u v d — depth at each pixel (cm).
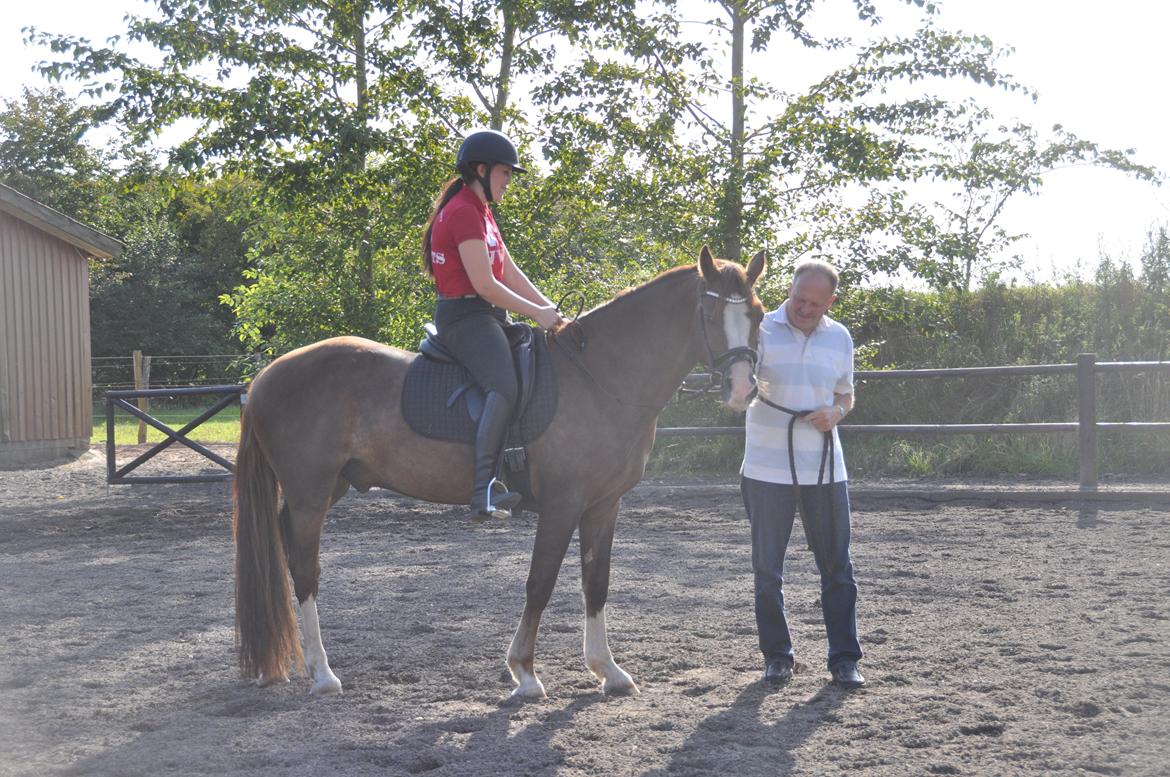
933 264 1295
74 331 1602
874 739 371
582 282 1397
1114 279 1350
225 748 374
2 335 1492
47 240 1561
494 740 379
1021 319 1373
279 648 441
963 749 358
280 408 462
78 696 444
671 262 1339
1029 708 399
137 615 600
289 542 470
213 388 1174
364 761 360
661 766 349
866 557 730
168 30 1330
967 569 679
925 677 448
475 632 548
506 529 912
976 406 1256
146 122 1375
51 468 1481
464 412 441
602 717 404
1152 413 1155
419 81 1368
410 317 1423
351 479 470
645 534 862
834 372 442
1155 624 523
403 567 738
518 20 1354
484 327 436
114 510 1056
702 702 422
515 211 1387
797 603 596
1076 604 573
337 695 442
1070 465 1114
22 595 658
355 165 1378
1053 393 1219
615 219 1405
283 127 1309
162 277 3881
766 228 1314
